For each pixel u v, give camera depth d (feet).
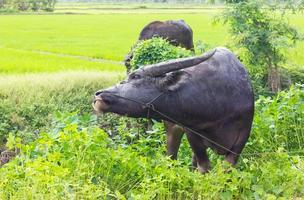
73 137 20.75
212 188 19.07
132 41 104.88
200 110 19.20
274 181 20.25
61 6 309.01
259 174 20.84
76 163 19.77
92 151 20.39
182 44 31.71
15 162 20.30
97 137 21.21
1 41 107.14
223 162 20.12
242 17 43.96
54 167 18.65
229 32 44.52
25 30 134.92
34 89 41.55
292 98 26.37
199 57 19.39
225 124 19.61
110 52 84.74
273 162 21.81
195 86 19.13
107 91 18.88
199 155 20.68
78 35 120.06
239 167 22.07
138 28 137.18
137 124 29.58
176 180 19.52
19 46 97.60
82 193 18.01
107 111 18.97
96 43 101.24
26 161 19.94
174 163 20.43
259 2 43.62
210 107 19.21
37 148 21.30
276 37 43.01
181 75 19.08
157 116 19.35
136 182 20.25
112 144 22.80
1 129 35.94
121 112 19.01
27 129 36.52
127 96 18.81
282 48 43.73
